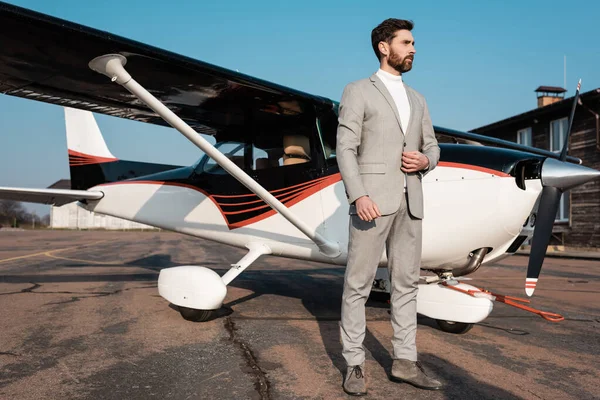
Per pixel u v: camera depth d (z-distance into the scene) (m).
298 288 4.95
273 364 2.22
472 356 2.41
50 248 12.88
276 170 3.62
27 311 3.49
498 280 6.16
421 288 3.03
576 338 2.83
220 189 4.03
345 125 1.87
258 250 3.62
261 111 3.71
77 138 5.58
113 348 2.49
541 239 2.62
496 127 16.83
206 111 3.87
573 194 13.92
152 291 4.52
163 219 4.48
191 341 2.64
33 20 2.37
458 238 2.81
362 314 1.92
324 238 3.18
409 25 1.98
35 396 1.79
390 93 1.94
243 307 3.73
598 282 5.91
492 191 2.73
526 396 1.84
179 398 1.78
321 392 1.86
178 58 2.93
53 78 3.22
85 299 4.04
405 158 1.85
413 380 1.91
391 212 1.86
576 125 13.88
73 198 4.94
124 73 2.70
